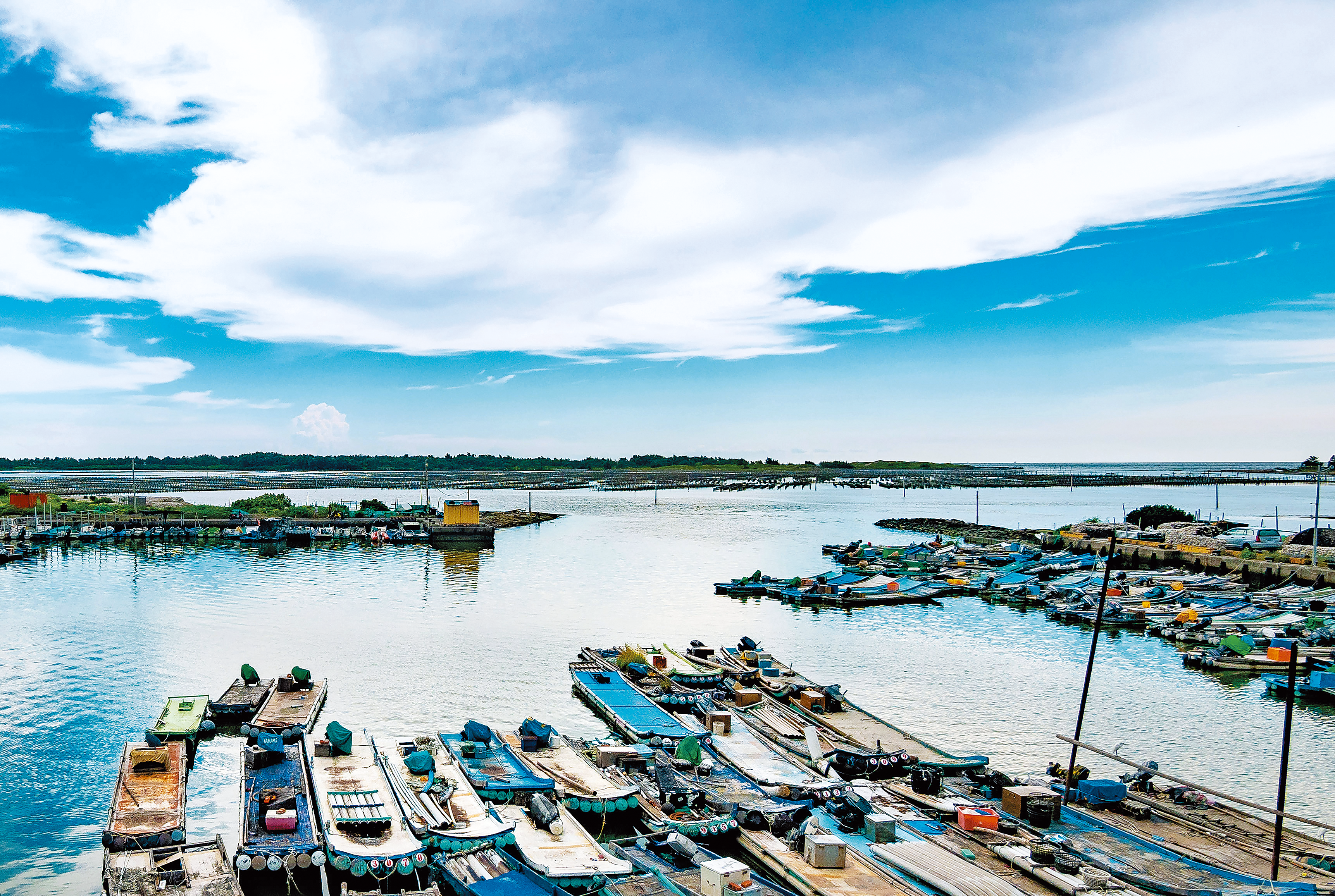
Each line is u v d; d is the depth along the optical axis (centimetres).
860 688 5434
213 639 6406
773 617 7850
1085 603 8088
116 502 18988
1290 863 2831
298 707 4469
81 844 3172
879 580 9394
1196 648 6550
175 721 4238
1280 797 2891
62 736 4278
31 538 12788
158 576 9731
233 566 10606
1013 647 6681
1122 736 4528
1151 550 11206
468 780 3400
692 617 7762
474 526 13062
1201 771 4038
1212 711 4994
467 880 2630
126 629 6750
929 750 3994
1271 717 4881
